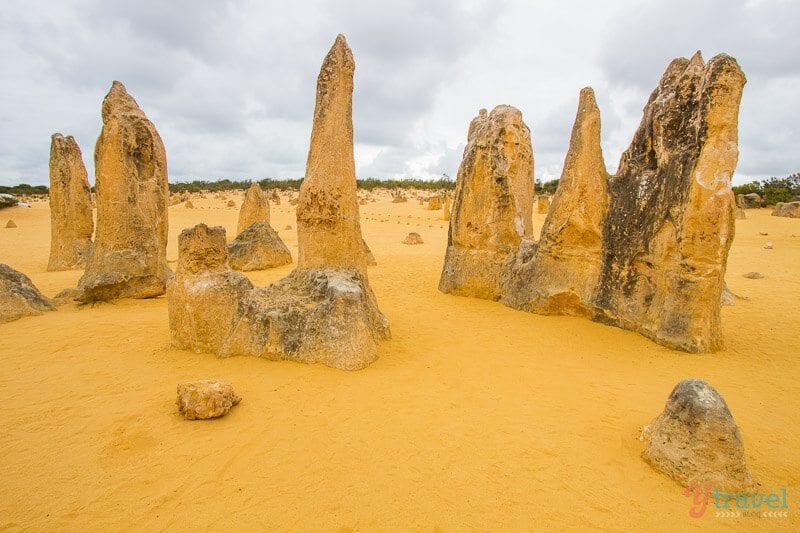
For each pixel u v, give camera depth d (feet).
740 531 12.47
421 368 23.15
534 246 35.42
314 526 12.37
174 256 67.05
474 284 38.45
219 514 12.80
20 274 33.47
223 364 23.08
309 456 15.44
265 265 51.88
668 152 27.66
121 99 37.32
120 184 35.91
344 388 20.34
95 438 16.51
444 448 16.06
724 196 24.64
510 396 20.35
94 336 27.50
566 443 16.53
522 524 12.61
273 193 194.59
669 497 13.76
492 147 37.50
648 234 28.14
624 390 21.12
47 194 202.18
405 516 12.80
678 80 27.84
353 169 27.48
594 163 31.19
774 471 15.05
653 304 27.91
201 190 235.20
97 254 36.37
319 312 23.08
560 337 28.76
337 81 26.53
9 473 14.55
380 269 51.75
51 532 12.13
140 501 13.30
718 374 23.02
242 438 16.46
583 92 31.68
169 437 16.52
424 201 162.61
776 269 52.29
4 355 24.50
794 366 24.04
